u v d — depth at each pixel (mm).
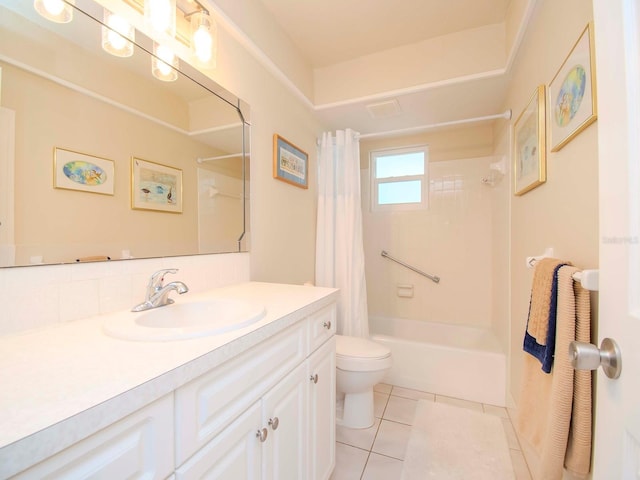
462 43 1815
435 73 1877
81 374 500
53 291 786
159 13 997
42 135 766
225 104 1387
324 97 2180
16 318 718
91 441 411
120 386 460
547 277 947
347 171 2205
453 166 2680
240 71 1486
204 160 1275
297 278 2041
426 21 1729
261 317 837
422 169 2832
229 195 1416
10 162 708
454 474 1334
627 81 471
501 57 1731
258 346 769
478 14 1674
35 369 520
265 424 792
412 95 1999
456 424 1708
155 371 510
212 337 675
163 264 1093
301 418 990
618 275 490
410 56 1944
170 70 1130
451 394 2016
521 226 1641
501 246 2135
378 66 2029
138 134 1012
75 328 755
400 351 2158
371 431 1647
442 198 2715
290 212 1963
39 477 360
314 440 1086
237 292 1238
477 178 2600
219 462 634
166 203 1110
